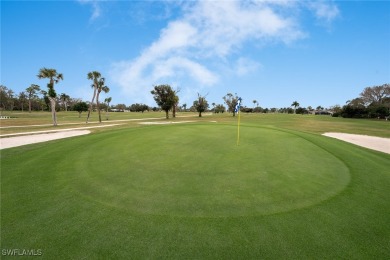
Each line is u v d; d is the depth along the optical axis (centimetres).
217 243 443
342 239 459
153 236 462
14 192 680
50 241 453
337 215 547
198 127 1925
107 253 417
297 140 1389
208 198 619
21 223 516
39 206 592
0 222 521
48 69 3481
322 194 655
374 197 652
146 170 838
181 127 1923
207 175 784
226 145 1227
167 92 5428
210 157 995
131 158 990
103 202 602
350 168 907
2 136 1836
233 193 650
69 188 698
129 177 774
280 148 1176
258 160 957
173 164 902
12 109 11500
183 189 676
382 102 7975
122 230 482
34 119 5344
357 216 546
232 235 466
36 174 831
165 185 705
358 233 480
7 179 787
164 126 1997
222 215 536
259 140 1366
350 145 1411
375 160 1068
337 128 2884
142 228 488
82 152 1121
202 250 425
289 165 903
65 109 12888
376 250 431
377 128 3002
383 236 472
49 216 543
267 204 589
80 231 482
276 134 1582
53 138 1686
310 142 1350
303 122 3894
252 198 620
